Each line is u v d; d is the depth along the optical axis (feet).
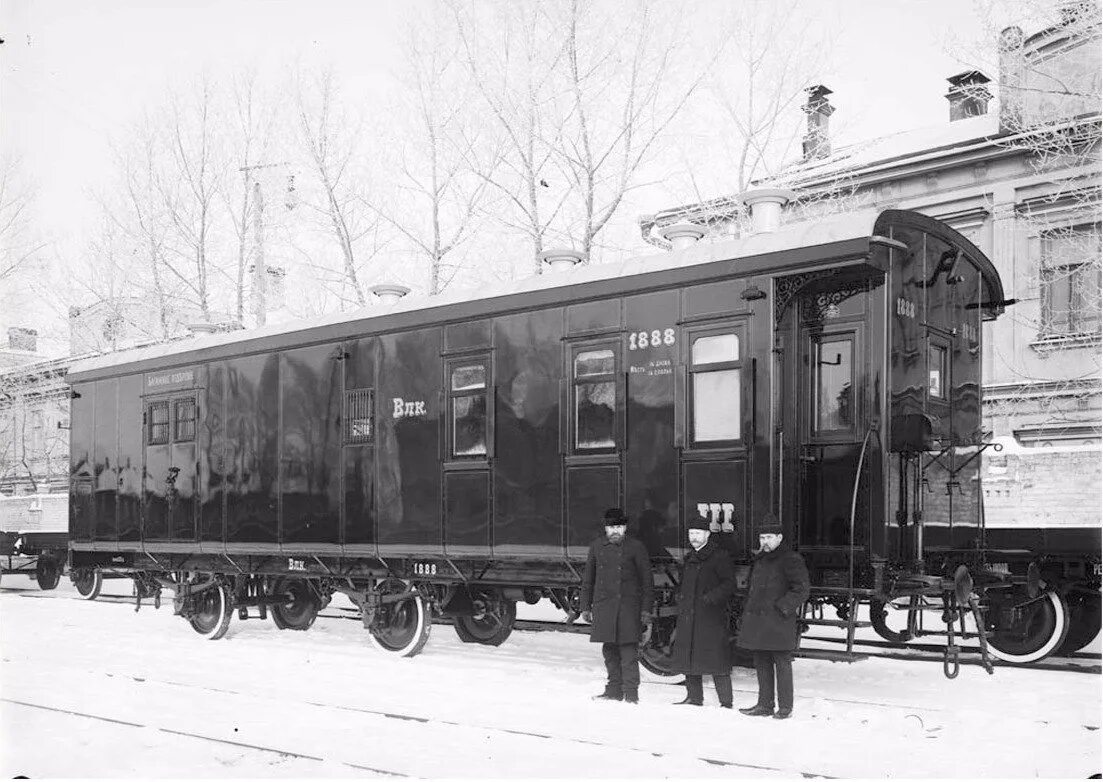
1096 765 21.97
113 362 55.11
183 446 50.14
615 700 29.91
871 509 29.25
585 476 34.68
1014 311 62.75
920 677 33.65
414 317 40.42
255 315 87.76
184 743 26.04
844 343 30.60
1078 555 36.01
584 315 35.17
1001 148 63.16
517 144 68.95
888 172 67.26
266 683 34.45
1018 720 26.02
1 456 119.03
